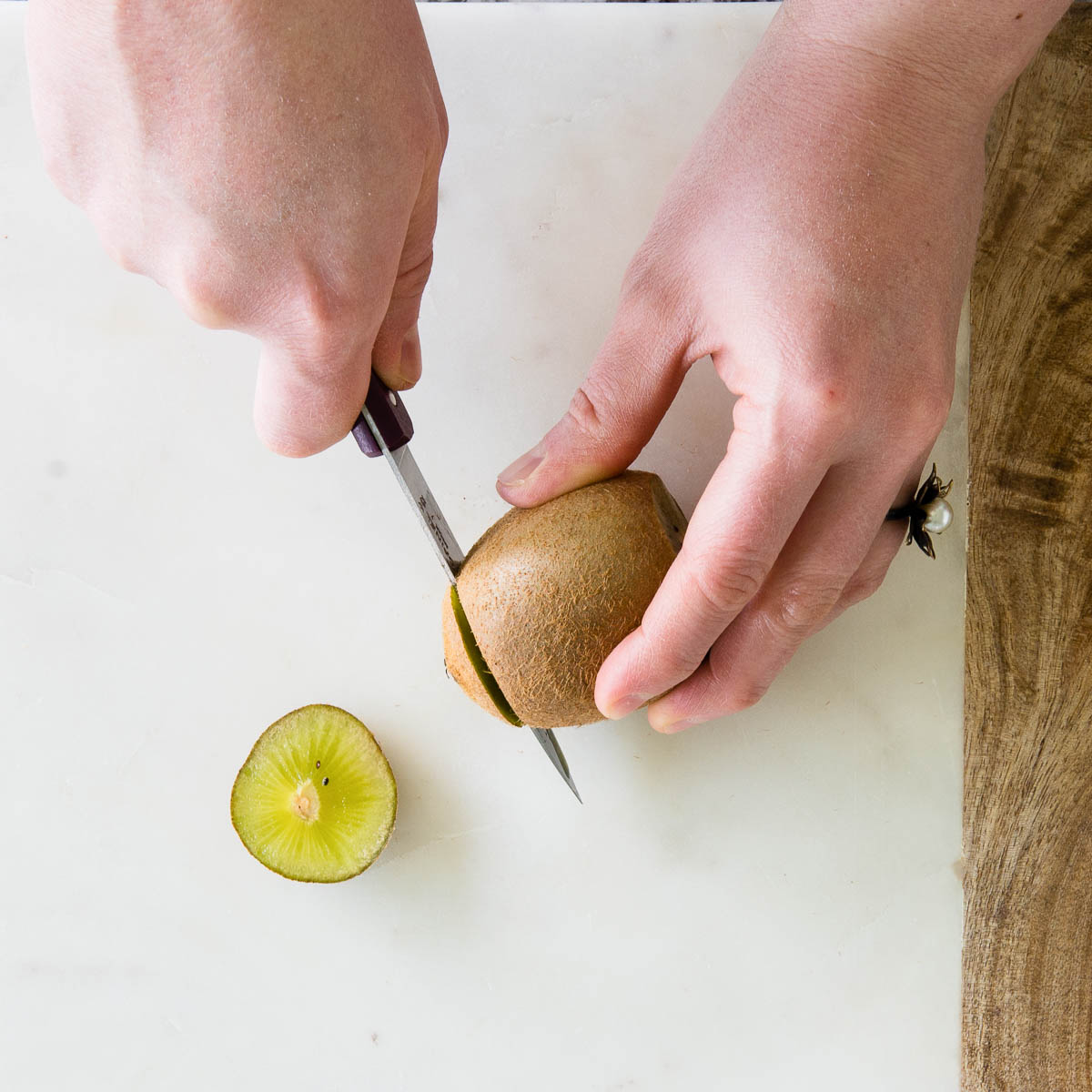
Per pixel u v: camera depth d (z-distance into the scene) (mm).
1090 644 482
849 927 479
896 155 401
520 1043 475
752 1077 474
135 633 487
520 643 426
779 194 401
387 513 489
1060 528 484
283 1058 475
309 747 478
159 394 491
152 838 482
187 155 348
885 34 398
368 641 486
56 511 490
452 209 494
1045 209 487
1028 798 481
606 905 480
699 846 482
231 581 488
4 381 492
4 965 479
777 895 481
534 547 425
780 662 434
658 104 496
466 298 492
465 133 495
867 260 396
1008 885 479
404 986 477
